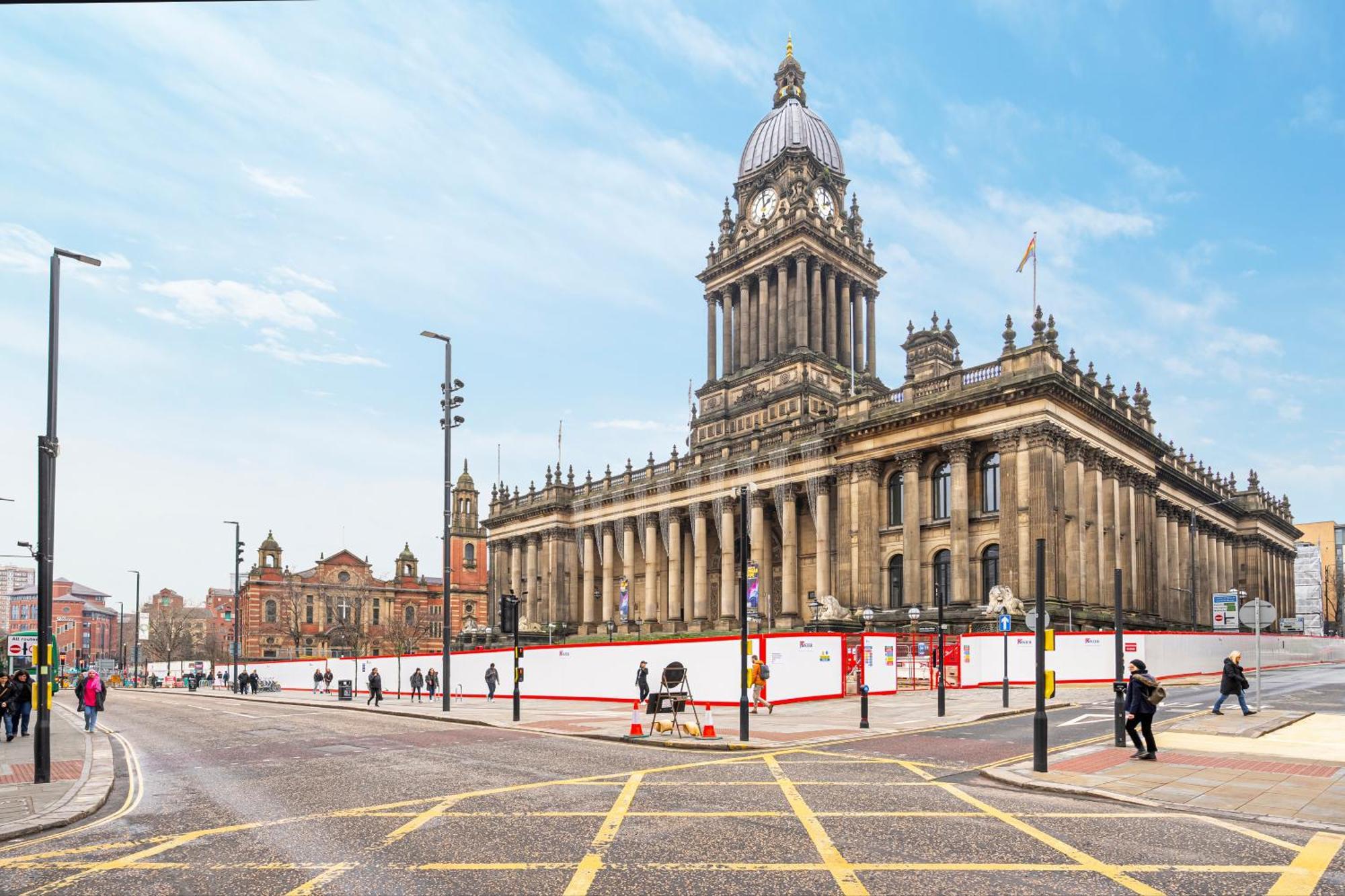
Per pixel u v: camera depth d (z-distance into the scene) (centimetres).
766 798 1636
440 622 14212
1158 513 7669
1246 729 2542
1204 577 8781
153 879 1143
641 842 1292
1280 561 10725
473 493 14625
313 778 1977
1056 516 5531
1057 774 1831
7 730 3153
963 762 2083
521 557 10556
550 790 1741
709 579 8538
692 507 8325
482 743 2642
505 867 1164
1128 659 4678
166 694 7944
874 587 6481
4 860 1267
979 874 1123
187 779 2044
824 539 6994
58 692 8638
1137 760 2017
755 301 9362
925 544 6250
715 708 3859
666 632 8425
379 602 13712
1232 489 10006
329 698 5906
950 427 6062
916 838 1314
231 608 14825
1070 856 1209
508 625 3412
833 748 2380
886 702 3838
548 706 4338
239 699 6197
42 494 2073
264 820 1502
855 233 9462
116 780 2086
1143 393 7044
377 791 1764
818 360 8594
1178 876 1114
